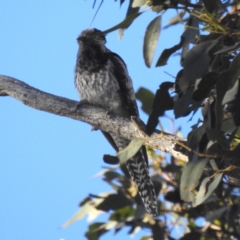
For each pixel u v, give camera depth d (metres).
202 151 6.50
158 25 6.88
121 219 9.97
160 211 9.66
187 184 6.28
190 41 6.37
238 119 5.97
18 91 8.53
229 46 6.02
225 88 5.93
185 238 8.91
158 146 7.85
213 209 9.44
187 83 6.23
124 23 6.54
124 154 6.72
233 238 9.11
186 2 6.33
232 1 6.81
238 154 6.00
